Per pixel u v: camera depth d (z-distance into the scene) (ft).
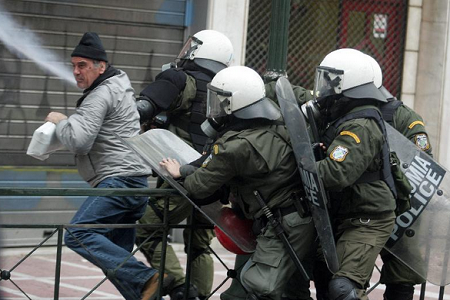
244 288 20.58
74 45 35.83
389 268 23.47
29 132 35.14
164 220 21.53
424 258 22.34
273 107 20.22
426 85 44.06
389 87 44.50
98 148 22.61
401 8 44.16
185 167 20.59
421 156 22.39
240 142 19.44
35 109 35.22
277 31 24.22
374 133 19.65
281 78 19.75
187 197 20.29
